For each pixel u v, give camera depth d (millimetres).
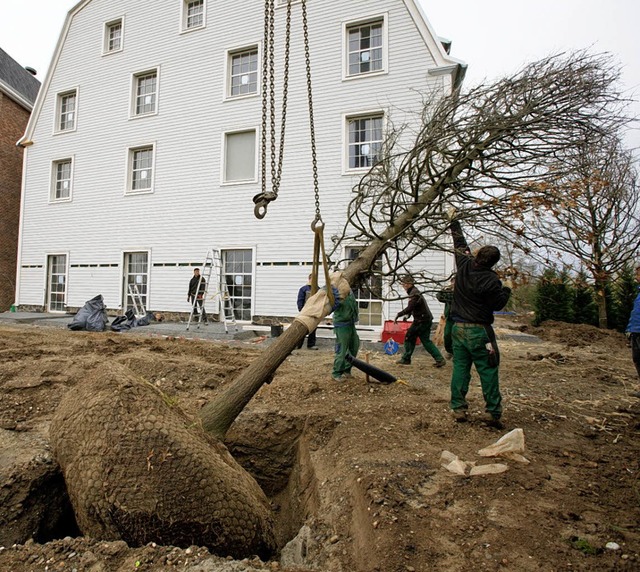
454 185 4887
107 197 15156
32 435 3902
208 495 2576
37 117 16766
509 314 20219
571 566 2053
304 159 12477
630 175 7344
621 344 11102
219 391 5598
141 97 15164
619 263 8727
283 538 3482
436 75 11336
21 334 10039
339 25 12336
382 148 6121
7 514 2938
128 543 2504
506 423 4250
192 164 13906
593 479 3004
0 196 17688
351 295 5883
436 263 10688
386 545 2230
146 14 14938
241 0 13602
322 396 5176
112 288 14844
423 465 3223
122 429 2695
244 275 13156
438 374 6734
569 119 4379
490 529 2359
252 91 13523
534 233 4434
